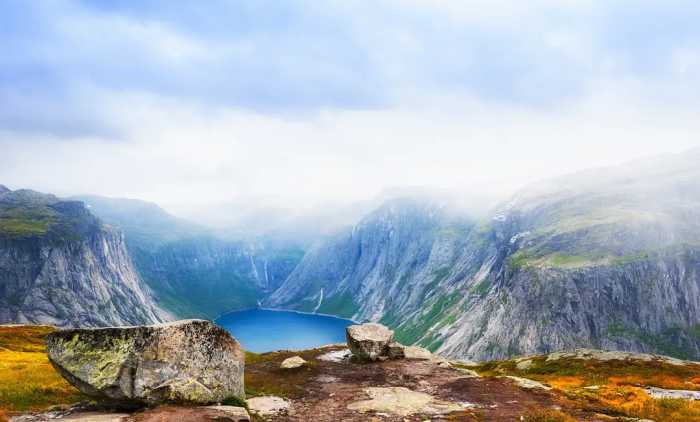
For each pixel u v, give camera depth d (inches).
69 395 1295.5
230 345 1305.4
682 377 2098.9
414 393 1536.7
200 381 1189.1
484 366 3006.9
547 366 2564.0
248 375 1943.9
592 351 2682.1
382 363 2250.2
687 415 1245.1
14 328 3713.1
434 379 1808.6
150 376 1122.0
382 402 1405.0
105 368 1101.7
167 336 1176.8
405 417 1235.9
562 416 1166.3
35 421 999.6
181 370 1167.6
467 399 1441.9
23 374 1560.0
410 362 2273.6
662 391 1791.3
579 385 1958.7
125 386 1095.6
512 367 2733.8
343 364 2277.3
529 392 1523.1
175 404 1120.2
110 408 1130.7
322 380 1838.1
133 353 1125.1
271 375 1950.1
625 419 1184.2
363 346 2325.3
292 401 1453.0
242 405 1259.2
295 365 2076.8
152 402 1104.8
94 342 1137.4
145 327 1170.0
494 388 1588.3
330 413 1300.4
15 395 1242.0
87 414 1065.5
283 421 1210.0
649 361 2380.7
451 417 1204.5
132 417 1004.6
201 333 1238.9
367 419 1226.0
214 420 1012.5
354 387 1680.6
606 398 1454.2
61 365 1109.1
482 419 1193.4
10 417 1034.1
